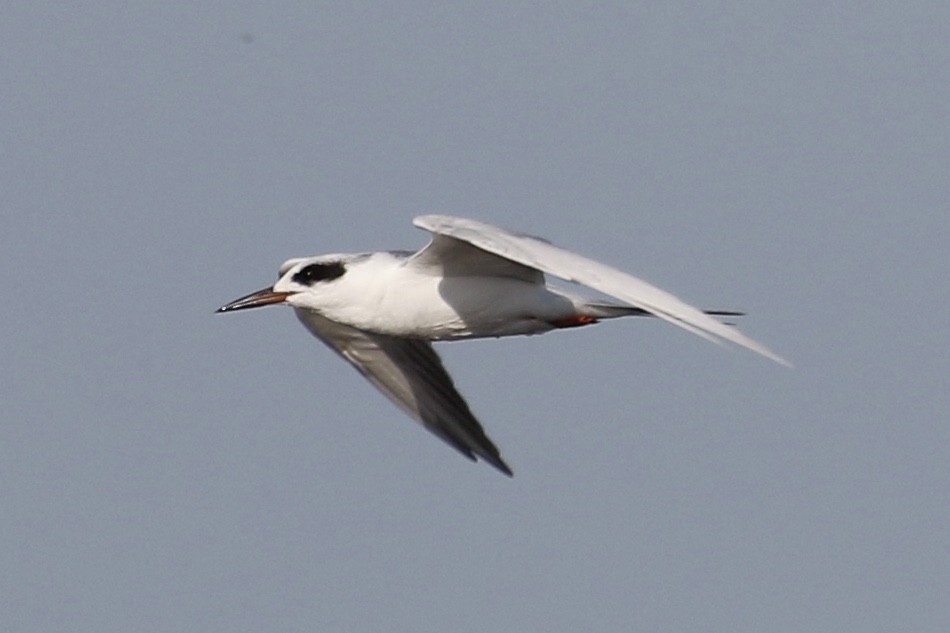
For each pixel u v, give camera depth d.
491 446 18.17
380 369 18.47
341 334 18.17
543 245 14.27
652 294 13.48
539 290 16.50
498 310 16.50
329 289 16.72
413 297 16.55
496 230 14.52
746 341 12.93
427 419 18.56
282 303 16.84
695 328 13.09
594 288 13.40
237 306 16.84
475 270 16.39
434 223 14.59
